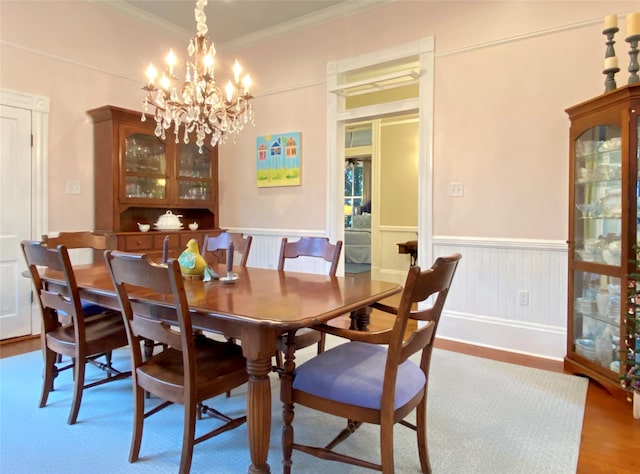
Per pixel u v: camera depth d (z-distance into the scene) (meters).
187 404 1.54
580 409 2.21
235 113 2.75
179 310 1.50
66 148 3.71
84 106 3.82
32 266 2.18
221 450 1.83
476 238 3.34
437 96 3.50
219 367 1.70
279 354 2.62
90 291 1.99
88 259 3.90
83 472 1.65
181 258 2.23
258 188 4.70
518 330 3.17
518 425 2.03
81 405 2.23
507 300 3.22
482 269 3.32
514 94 3.16
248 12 4.07
